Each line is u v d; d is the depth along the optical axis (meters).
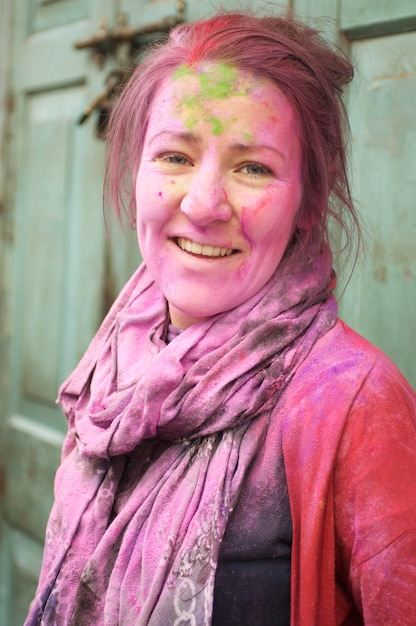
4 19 1.76
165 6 1.34
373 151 1.04
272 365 0.71
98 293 1.51
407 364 1.02
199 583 0.67
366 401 0.67
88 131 1.52
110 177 0.88
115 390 0.81
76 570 0.77
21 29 1.72
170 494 0.73
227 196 0.70
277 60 0.70
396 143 1.02
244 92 0.69
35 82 1.68
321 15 1.08
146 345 0.83
